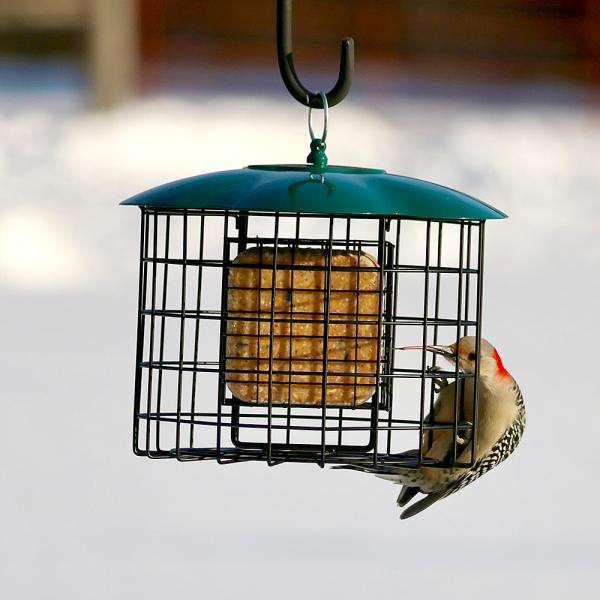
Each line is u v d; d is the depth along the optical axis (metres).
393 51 22.64
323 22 22.52
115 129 20.97
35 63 21.56
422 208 7.24
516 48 22.89
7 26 21.58
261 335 7.88
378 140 21.36
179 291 16.91
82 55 21.72
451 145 21.47
